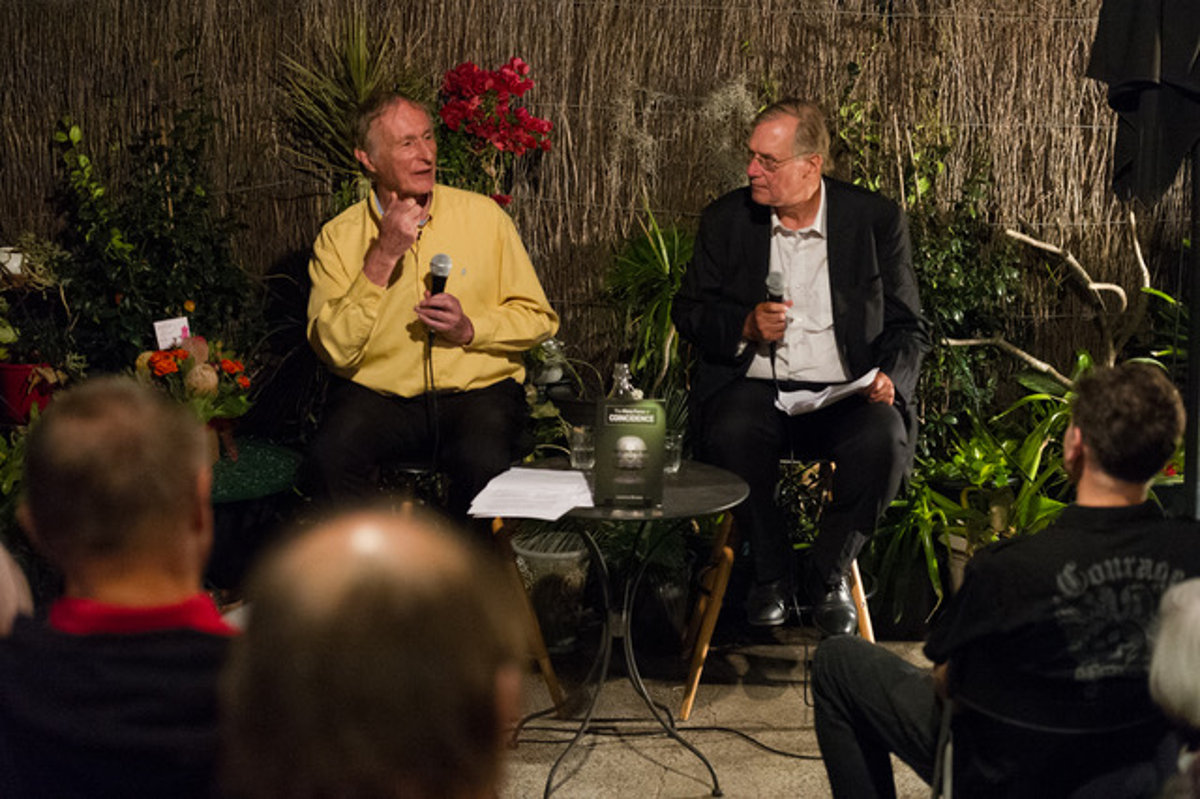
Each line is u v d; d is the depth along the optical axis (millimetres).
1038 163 4188
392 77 4129
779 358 3387
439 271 3180
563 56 4180
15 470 3256
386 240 3207
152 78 4188
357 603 754
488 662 779
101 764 1122
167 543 1212
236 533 3566
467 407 3395
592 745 3031
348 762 751
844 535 3209
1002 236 4199
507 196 4090
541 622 3518
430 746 757
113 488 1175
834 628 3211
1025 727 1687
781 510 3357
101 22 4176
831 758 2164
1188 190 4191
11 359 3928
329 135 4125
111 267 4031
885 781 2166
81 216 4090
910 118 4148
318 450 3299
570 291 4273
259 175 4211
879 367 3336
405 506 3324
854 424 3246
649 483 2641
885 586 3645
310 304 3463
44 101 4211
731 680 3441
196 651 1164
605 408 2627
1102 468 1686
